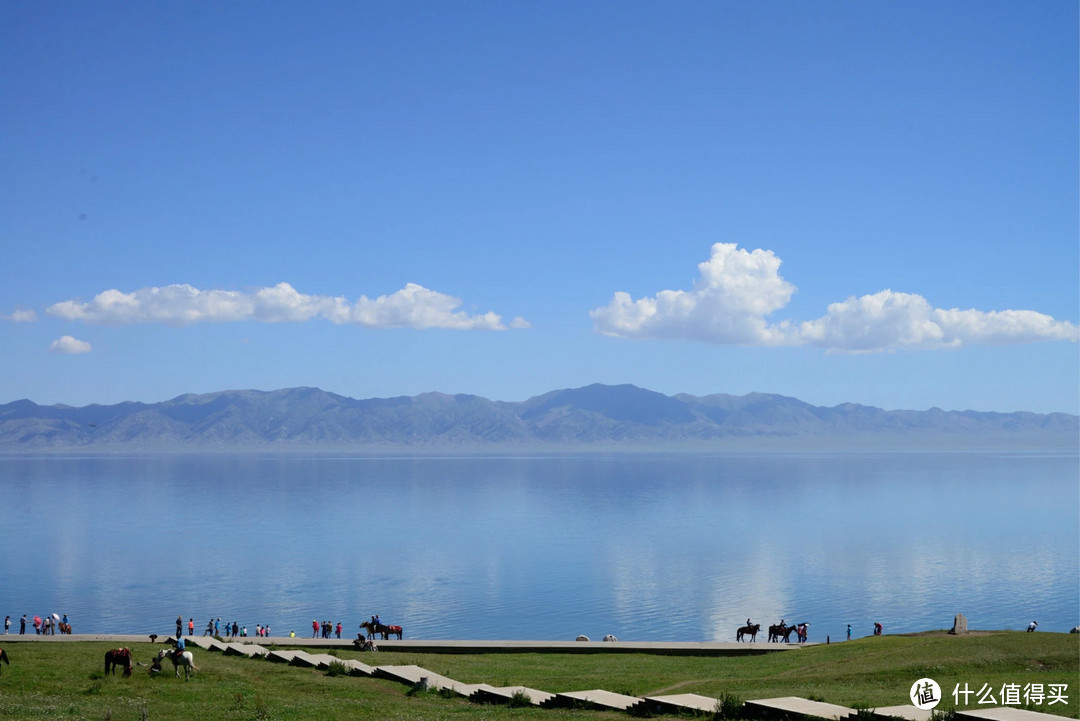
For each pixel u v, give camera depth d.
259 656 55.94
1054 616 148.00
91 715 31.81
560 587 179.50
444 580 188.62
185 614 150.12
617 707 34.97
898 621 145.12
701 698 34.41
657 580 189.00
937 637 65.50
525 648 76.81
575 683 49.72
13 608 155.75
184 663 43.09
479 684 45.66
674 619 147.12
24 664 45.25
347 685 43.22
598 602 162.75
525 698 37.50
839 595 170.38
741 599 166.25
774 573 198.62
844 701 38.75
